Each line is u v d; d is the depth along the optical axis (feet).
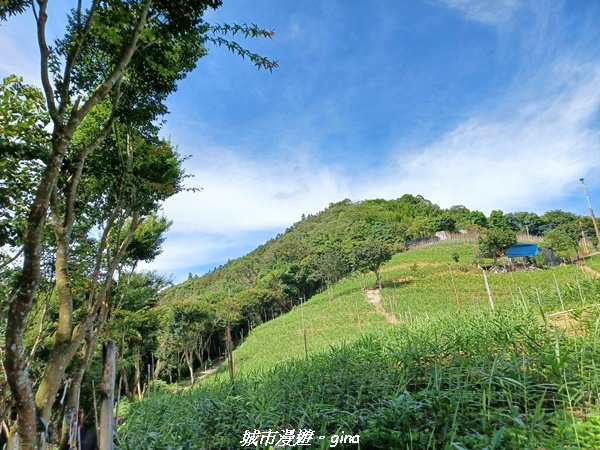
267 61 13.83
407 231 196.44
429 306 76.95
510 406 10.14
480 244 118.83
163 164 20.70
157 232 29.50
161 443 15.26
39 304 25.25
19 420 9.11
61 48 13.64
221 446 14.57
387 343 21.59
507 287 81.46
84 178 19.36
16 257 16.98
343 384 15.74
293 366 23.09
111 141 19.27
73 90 14.96
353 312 91.50
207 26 13.60
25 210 14.67
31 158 12.64
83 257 22.84
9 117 14.57
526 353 14.30
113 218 18.43
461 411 11.20
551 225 192.95
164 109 17.97
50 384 12.28
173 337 81.87
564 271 79.30
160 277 48.73
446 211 243.81
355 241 187.83
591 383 10.77
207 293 168.04
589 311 17.16
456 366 14.53
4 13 10.07
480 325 19.04
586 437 8.74
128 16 11.29
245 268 216.13
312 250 187.11
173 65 16.55
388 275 129.29
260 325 128.16
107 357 9.78
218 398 19.08
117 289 29.14
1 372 17.98
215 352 110.32
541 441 8.83
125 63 11.34
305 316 106.11
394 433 10.98
